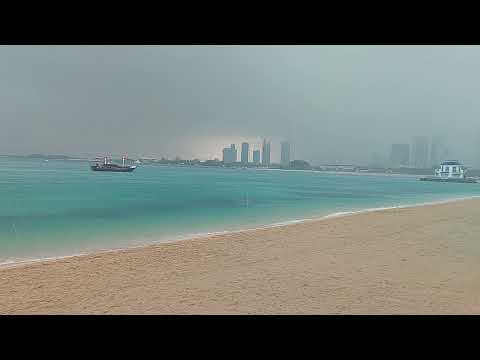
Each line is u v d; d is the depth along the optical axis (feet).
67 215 73.31
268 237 42.04
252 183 244.01
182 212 79.97
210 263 30.07
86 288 23.25
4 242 44.91
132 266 28.81
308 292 22.68
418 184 315.99
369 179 440.86
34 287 23.31
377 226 50.72
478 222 56.08
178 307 20.01
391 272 27.55
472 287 23.73
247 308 19.86
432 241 40.40
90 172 362.12
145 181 231.30
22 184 168.66
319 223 53.42
